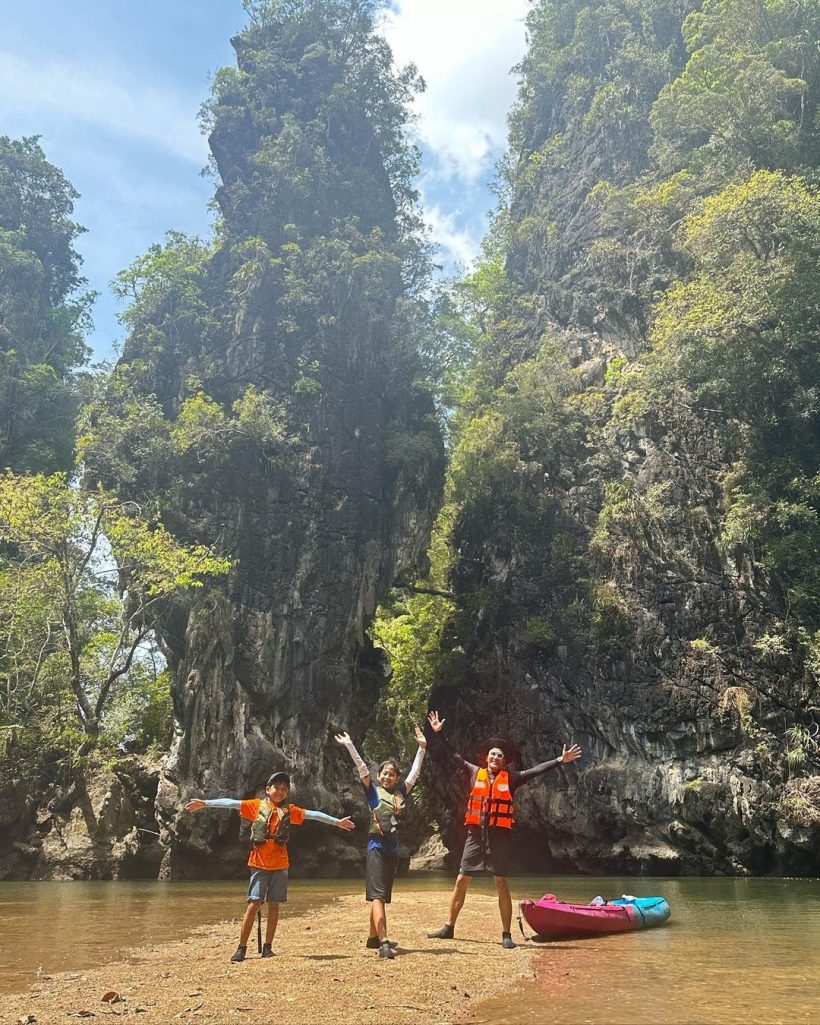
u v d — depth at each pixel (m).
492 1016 6.55
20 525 33.00
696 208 43.06
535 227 56.38
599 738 37.34
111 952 10.56
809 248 33.62
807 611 32.34
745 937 11.31
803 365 34.31
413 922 13.65
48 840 30.98
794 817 29.12
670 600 37.03
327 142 55.75
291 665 39.78
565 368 46.88
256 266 47.34
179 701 35.91
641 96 54.06
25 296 59.12
